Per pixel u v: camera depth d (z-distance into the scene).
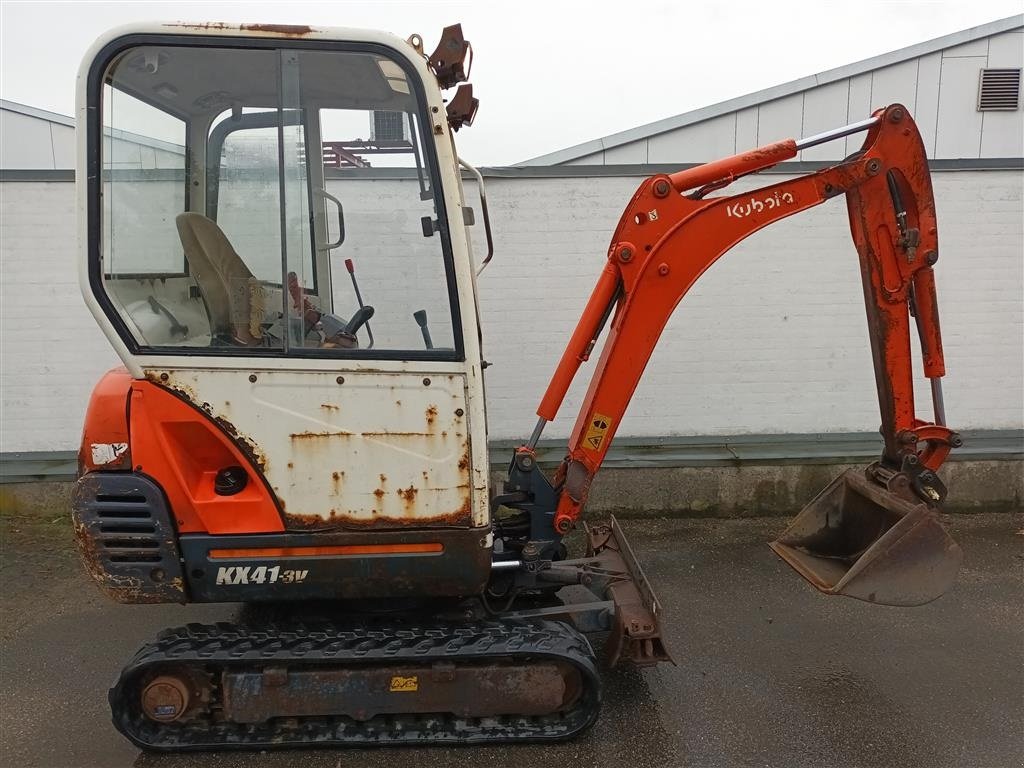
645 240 2.61
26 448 4.68
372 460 2.23
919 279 2.72
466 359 2.23
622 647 2.54
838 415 4.91
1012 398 4.89
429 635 2.45
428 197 2.31
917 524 2.52
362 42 2.15
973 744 2.45
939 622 3.31
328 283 2.50
